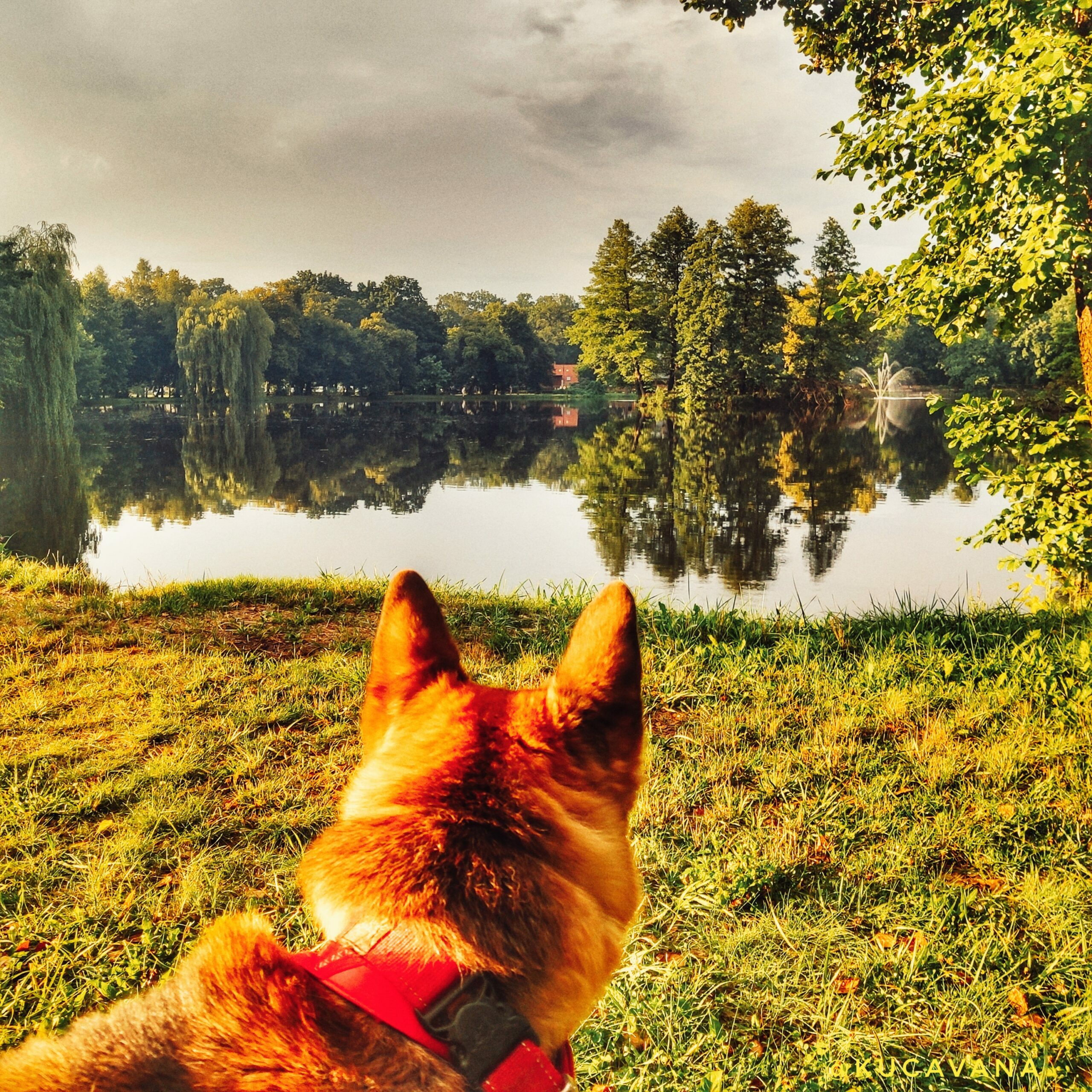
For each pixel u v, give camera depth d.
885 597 15.10
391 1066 0.93
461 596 9.07
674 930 3.53
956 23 9.97
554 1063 1.10
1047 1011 3.07
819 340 79.12
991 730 5.16
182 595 8.90
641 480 36.44
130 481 37.53
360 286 173.00
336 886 1.07
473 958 0.99
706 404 75.06
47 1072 0.93
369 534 23.78
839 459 42.50
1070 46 6.62
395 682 1.35
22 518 26.64
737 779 4.84
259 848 4.28
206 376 89.56
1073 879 3.75
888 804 4.45
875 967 3.27
